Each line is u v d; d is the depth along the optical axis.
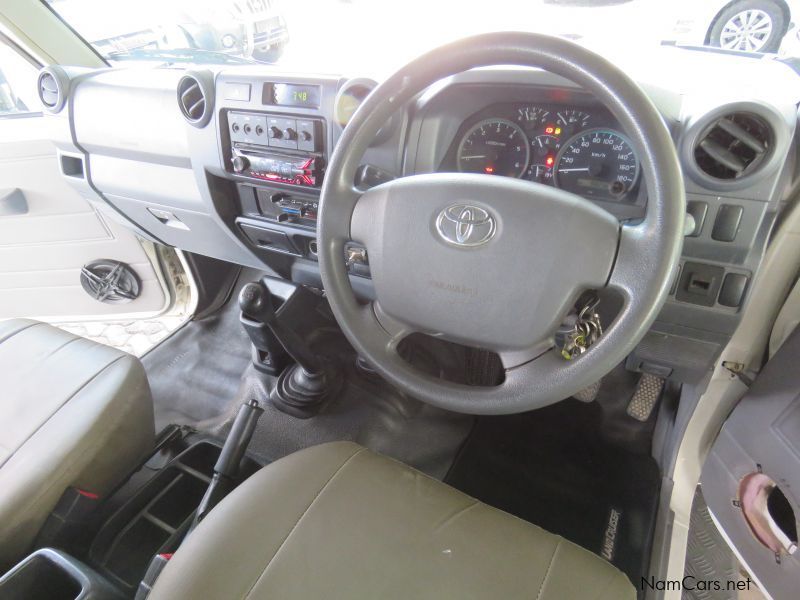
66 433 0.95
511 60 0.63
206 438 1.33
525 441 1.39
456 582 0.67
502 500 1.26
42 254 1.75
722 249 0.81
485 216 0.66
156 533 1.11
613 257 0.63
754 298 0.95
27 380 1.07
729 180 0.75
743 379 1.03
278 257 1.39
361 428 1.45
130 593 1.01
